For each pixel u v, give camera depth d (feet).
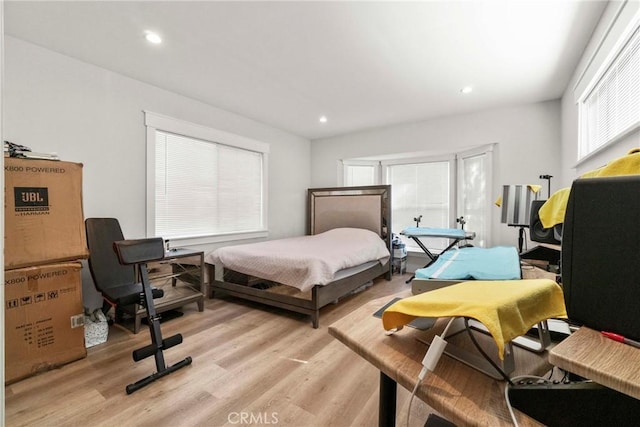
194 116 11.12
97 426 4.45
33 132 7.38
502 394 1.84
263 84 9.62
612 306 1.65
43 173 6.14
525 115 11.14
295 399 5.11
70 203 6.53
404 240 15.88
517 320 1.97
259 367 6.12
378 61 8.00
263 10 5.97
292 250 10.36
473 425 1.62
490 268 3.40
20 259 5.78
